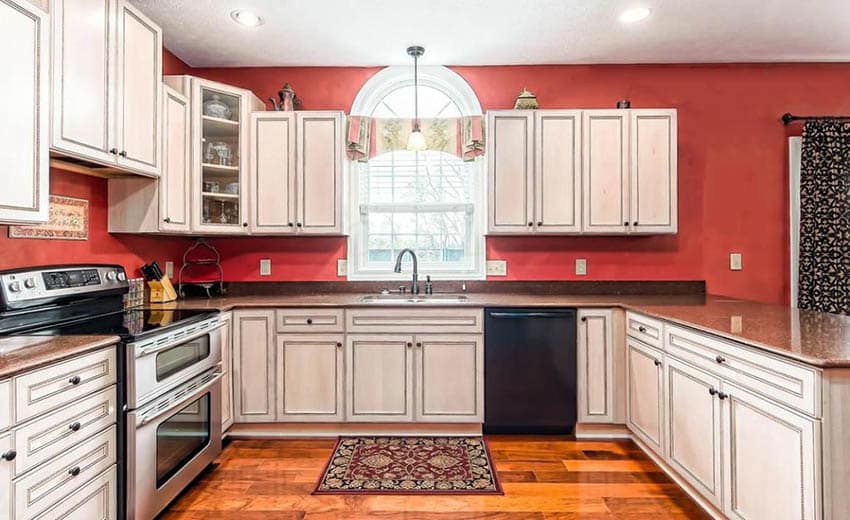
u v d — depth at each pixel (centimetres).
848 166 307
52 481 139
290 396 276
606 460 247
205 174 300
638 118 296
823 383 133
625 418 270
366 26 272
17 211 151
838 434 133
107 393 165
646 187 295
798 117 319
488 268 329
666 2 246
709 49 303
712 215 325
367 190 340
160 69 243
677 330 210
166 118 254
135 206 252
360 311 275
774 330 178
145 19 229
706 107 325
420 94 340
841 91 322
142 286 272
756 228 324
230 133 302
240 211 297
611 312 272
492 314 273
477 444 267
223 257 332
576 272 328
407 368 275
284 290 331
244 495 212
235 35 283
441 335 275
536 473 232
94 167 215
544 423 274
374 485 221
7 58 147
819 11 255
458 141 322
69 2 178
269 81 332
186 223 272
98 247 246
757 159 324
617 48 302
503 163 298
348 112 333
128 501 170
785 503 145
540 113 297
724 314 221
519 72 329
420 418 275
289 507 203
